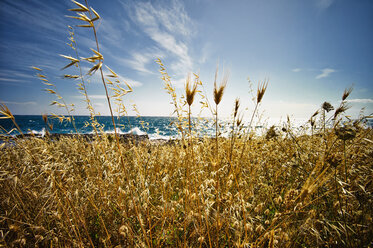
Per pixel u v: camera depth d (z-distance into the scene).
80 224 1.88
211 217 1.79
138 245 1.58
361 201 1.66
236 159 2.69
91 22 1.16
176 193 2.75
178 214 2.02
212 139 3.21
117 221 2.02
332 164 1.42
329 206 1.90
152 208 2.14
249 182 2.32
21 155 2.27
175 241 1.87
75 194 1.92
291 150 3.14
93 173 2.54
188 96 1.48
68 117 2.58
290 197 1.53
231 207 1.54
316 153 2.51
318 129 3.02
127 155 3.21
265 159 2.95
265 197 2.31
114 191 2.16
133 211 1.79
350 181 1.86
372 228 1.50
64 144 3.46
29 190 1.81
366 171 1.94
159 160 3.10
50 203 1.72
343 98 2.12
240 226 1.45
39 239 1.44
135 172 2.85
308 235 1.53
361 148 2.20
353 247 1.39
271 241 1.30
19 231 1.49
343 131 1.66
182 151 2.69
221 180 2.33
